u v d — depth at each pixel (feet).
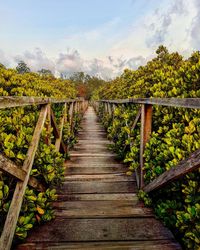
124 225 7.27
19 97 5.28
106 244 6.33
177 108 9.01
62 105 15.26
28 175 6.22
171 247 6.21
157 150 8.30
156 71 13.62
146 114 9.27
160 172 7.59
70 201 8.92
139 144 10.44
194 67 9.24
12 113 8.73
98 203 8.76
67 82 44.24
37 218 6.95
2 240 5.11
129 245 6.29
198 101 4.41
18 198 5.72
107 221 7.50
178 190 7.04
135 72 21.45
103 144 19.70
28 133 7.53
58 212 8.04
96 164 13.66
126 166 13.33
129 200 9.03
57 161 8.50
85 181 10.93
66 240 6.48
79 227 7.14
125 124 14.75
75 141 18.76
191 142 6.19
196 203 5.61
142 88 15.08
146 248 6.16
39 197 6.93
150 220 7.57
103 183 10.72
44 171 7.57
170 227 7.17
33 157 6.64
